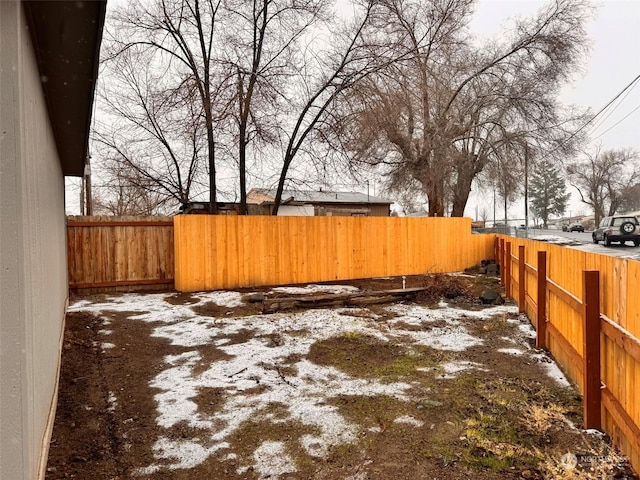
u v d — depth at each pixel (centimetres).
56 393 338
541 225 7269
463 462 263
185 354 482
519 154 1733
